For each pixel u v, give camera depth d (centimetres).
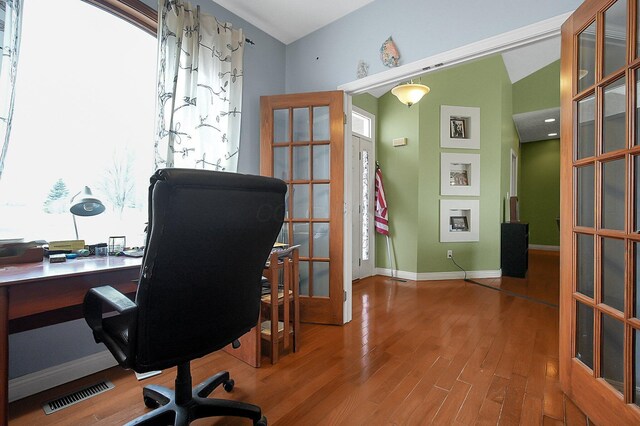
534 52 432
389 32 225
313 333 238
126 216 203
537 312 283
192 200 91
